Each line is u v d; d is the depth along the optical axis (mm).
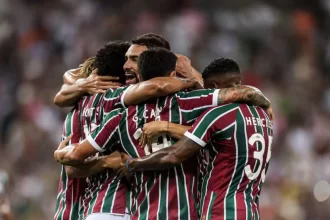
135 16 61781
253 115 18500
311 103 54938
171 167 18359
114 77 20078
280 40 61000
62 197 20438
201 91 18516
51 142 49594
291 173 44750
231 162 18312
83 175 19250
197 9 63344
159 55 18672
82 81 20172
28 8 63938
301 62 59562
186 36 58812
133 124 18656
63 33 60406
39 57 58844
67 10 63562
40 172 47375
